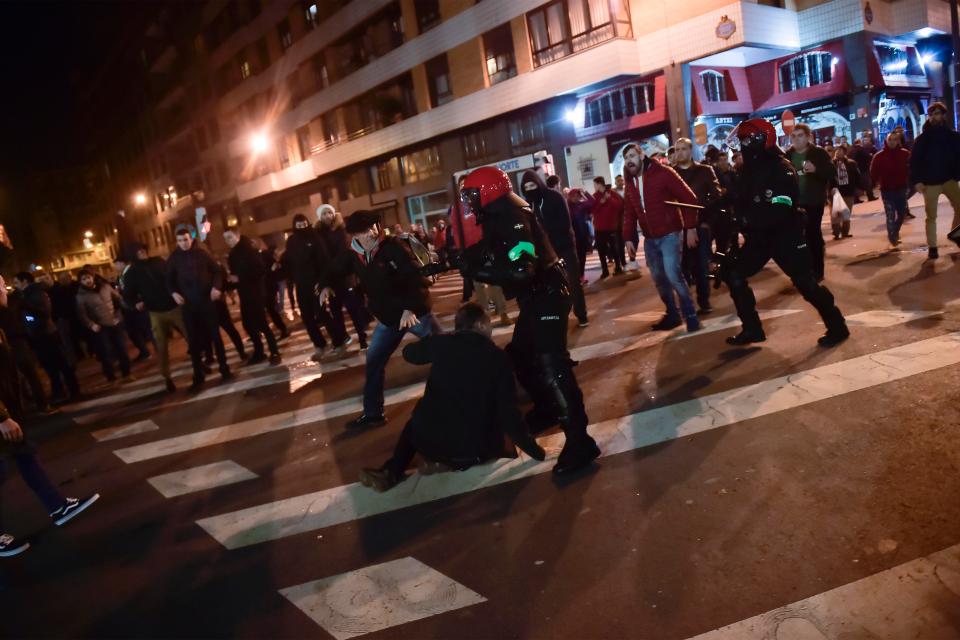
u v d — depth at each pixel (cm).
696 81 2236
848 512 291
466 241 988
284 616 291
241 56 4225
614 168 2373
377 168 3400
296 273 853
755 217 509
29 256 7675
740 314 552
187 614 306
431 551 324
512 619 262
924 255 802
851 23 2298
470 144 2827
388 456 465
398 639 262
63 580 363
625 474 366
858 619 228
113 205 7569
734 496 321
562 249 719
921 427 352
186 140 5459
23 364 857
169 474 514
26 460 436
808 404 408
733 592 253
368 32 3186
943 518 274
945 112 736
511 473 395
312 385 727
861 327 536
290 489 437
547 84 2391
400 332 520
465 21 2641
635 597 261
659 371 530
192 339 827
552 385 378
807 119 2461
